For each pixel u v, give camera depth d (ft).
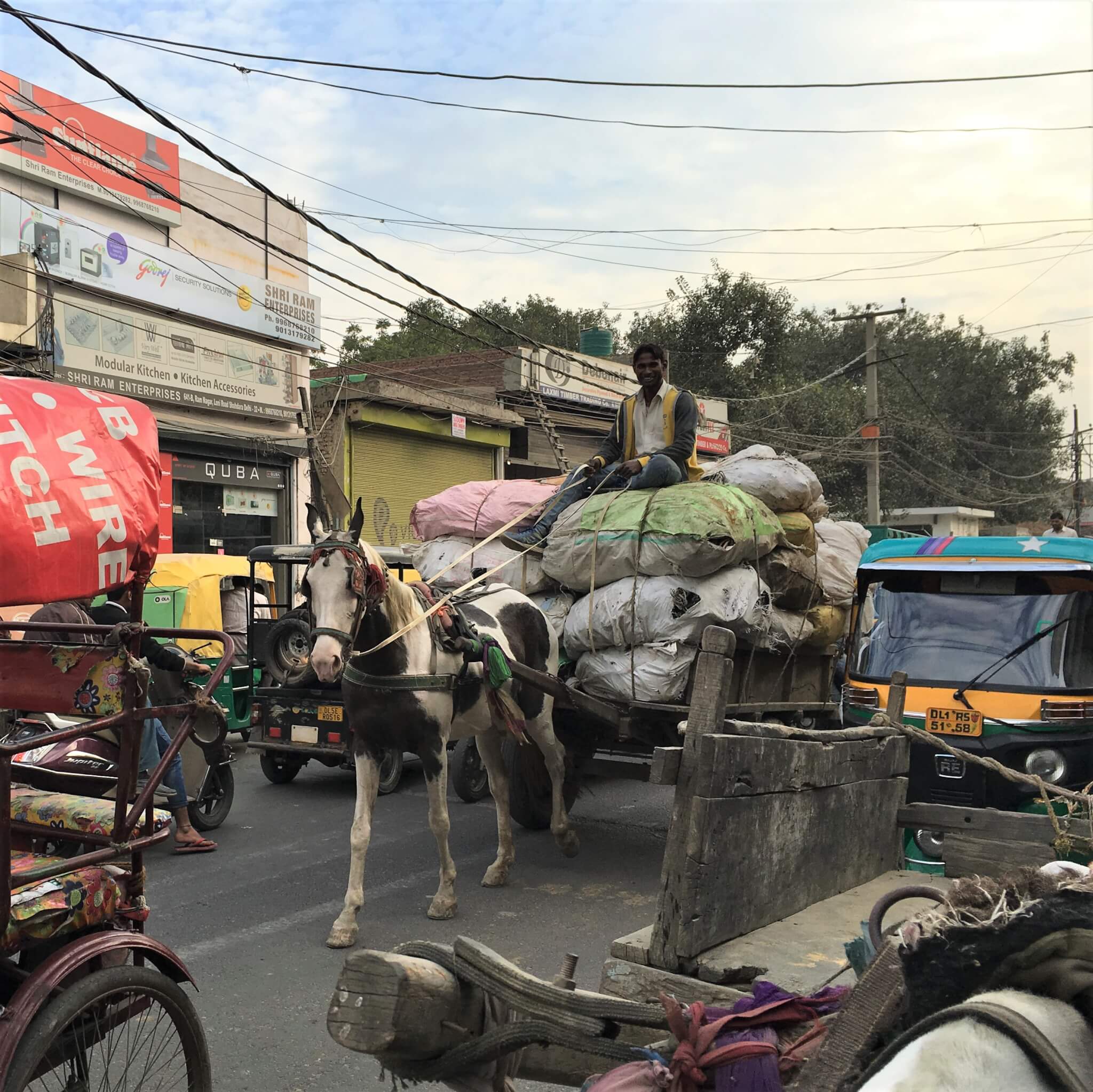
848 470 123.65
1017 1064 3.53
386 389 64.49
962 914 4.21
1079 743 19.61
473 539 25.11
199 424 55.42
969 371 151.33
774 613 22.35
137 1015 10.16
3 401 9.65
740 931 9.04
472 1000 7.14
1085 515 154.92
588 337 90.07
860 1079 4.18
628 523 21.02
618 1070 6.37
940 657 22.00
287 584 52.47
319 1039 14.14
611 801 30.48
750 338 110.83
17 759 15.01
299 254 64.80
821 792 10.63
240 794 30.68
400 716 18.66
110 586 10.29
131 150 53.16
